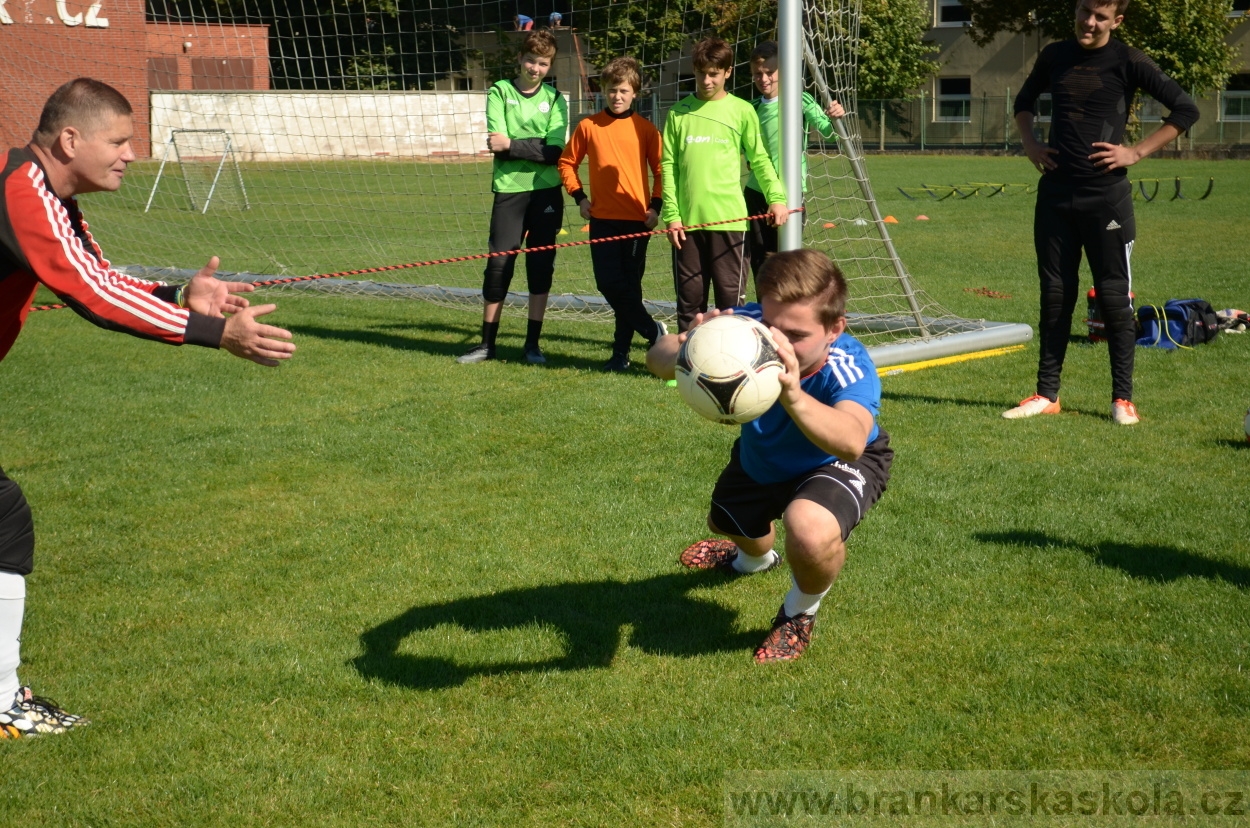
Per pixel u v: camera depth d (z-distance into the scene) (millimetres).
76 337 8359
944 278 10875
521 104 7273
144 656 3373
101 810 2600
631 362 7465
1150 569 3875
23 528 2898
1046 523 4332
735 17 7750
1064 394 6484
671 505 4645
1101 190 5625
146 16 16766
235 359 7586
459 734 2912
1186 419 5852
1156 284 10125
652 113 17562
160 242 13953
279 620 3621
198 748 2873
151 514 4633
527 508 4641
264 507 4707
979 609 3598
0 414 6172
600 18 9188
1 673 2887
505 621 3592
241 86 20125
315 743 2883
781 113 6512
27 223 2525
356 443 5586
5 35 14727
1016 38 36469
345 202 18438
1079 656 3256
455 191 19891
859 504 3152
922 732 2869
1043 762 2725
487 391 6629
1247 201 18078
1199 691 3023
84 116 2697
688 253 6836
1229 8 30297
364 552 4199
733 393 2738
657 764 2744
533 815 2555
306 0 18000
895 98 36438
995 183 23156
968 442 5488
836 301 2838
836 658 3291
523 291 10305
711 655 3340
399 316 9297
